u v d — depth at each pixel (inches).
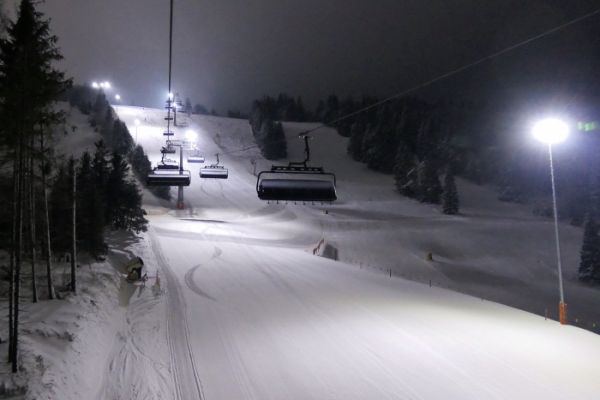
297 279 1144.2
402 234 2425.0
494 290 1723.7
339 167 5167.3
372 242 2233.0
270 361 575.5
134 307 826.8
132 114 5590.6
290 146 5590.6
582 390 491.8
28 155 634.2
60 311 645.3
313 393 485.7
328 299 931.3
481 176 4877.0
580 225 2955.2
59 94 643.5
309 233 2273.6
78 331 576.1
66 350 518.3
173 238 1721.2
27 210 776.3
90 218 1036.5
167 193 2883.9
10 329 464.4
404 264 1937.7
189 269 1221.1
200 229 2017.7
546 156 4094.5
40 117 606.2
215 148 4940.9
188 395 479.2
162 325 727.1
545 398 473.1
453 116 6830.7
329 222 2598.4
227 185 3543.3
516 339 665.6
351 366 559.2
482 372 540.1
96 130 4133.9
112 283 917.8
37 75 582.6
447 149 5196.9
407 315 805.9
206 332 695.7
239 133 5693.9
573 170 3801.7
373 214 3097.9
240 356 591.8
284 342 650.2
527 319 791.7
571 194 3400.6
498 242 2432.3
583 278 1948.8
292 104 7549.2
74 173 807.1
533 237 2583.7
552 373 536.7
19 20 574.9
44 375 439.2
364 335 683.4
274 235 2105.1
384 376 529.0
